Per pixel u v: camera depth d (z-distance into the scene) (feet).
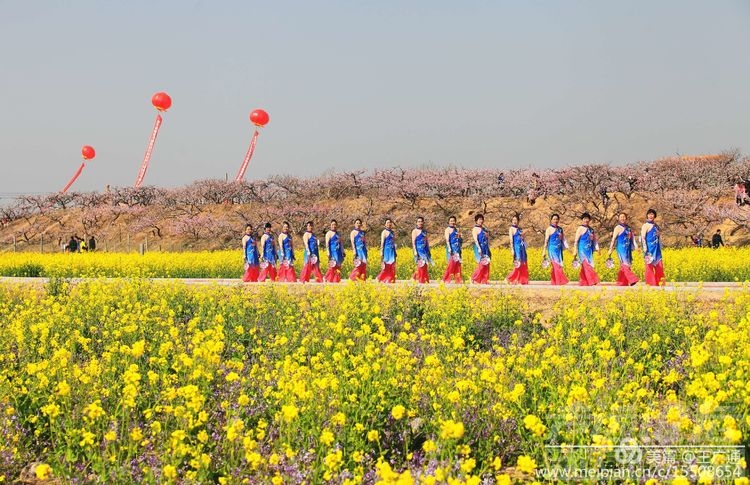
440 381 29.40
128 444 25.85
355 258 71.67
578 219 144.05
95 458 24.00
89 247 147.95
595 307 46.80
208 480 23.82
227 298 55.72
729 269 77.71
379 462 24.09
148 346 38.86
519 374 31.65
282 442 25.34
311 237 73.61
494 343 43.78
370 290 53.72
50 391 30.89
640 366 31.35
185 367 31.89
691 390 24.58
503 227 149.38
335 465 21.48
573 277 81.10
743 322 36.70
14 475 25.91
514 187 162.20
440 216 159.33
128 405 26.32
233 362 33.19
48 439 28.73
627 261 61.46
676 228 135.44
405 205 165.48
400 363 31.07
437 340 40.52
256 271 75.46
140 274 91.20
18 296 60.90
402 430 27.48
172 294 57.00
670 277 77.97
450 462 21.11
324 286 59.98
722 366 29.40
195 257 105.70
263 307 50.72
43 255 116.26
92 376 30.42
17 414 29.35
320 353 35.68
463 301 50.16
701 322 42.91
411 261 90.84
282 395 28.12
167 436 26.17
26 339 40.63
